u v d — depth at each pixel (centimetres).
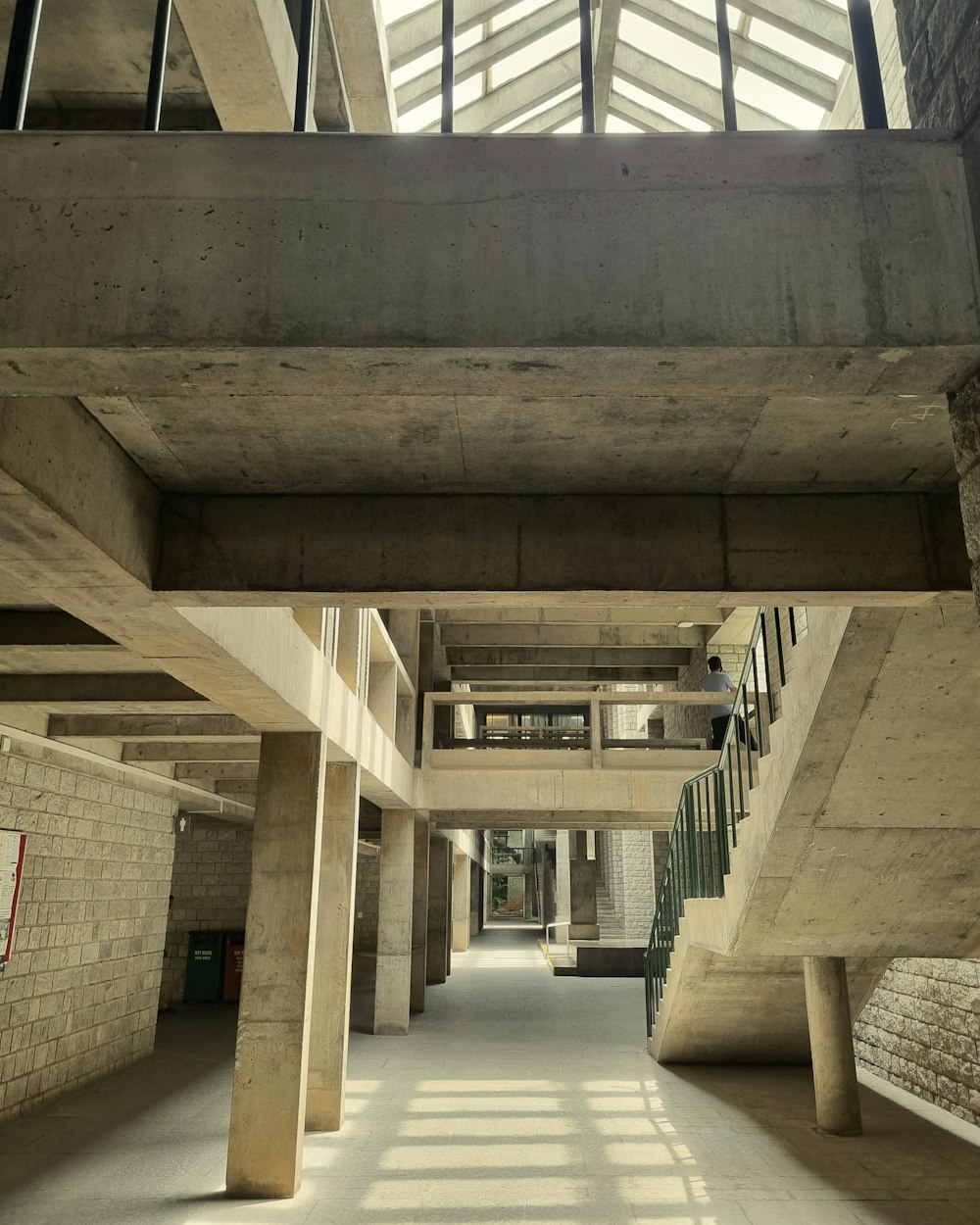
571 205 169
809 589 319
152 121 179
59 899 764
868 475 312
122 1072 873
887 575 320
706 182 169
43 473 242
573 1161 584
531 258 166
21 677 577
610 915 2278
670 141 171
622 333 162
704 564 321
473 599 330
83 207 167
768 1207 500
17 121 178
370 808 1304
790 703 478
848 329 162
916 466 304
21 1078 705
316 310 163
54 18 304
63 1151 616
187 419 274
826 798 481
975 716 436
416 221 168
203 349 162
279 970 564
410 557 324
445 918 1630
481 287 165
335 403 260
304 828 588
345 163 170
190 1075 861
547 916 3497
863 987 721
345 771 742
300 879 581
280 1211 499
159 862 990
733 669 1430
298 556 325
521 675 1641
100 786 843
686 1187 534
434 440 285
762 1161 579
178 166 169
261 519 329
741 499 328
